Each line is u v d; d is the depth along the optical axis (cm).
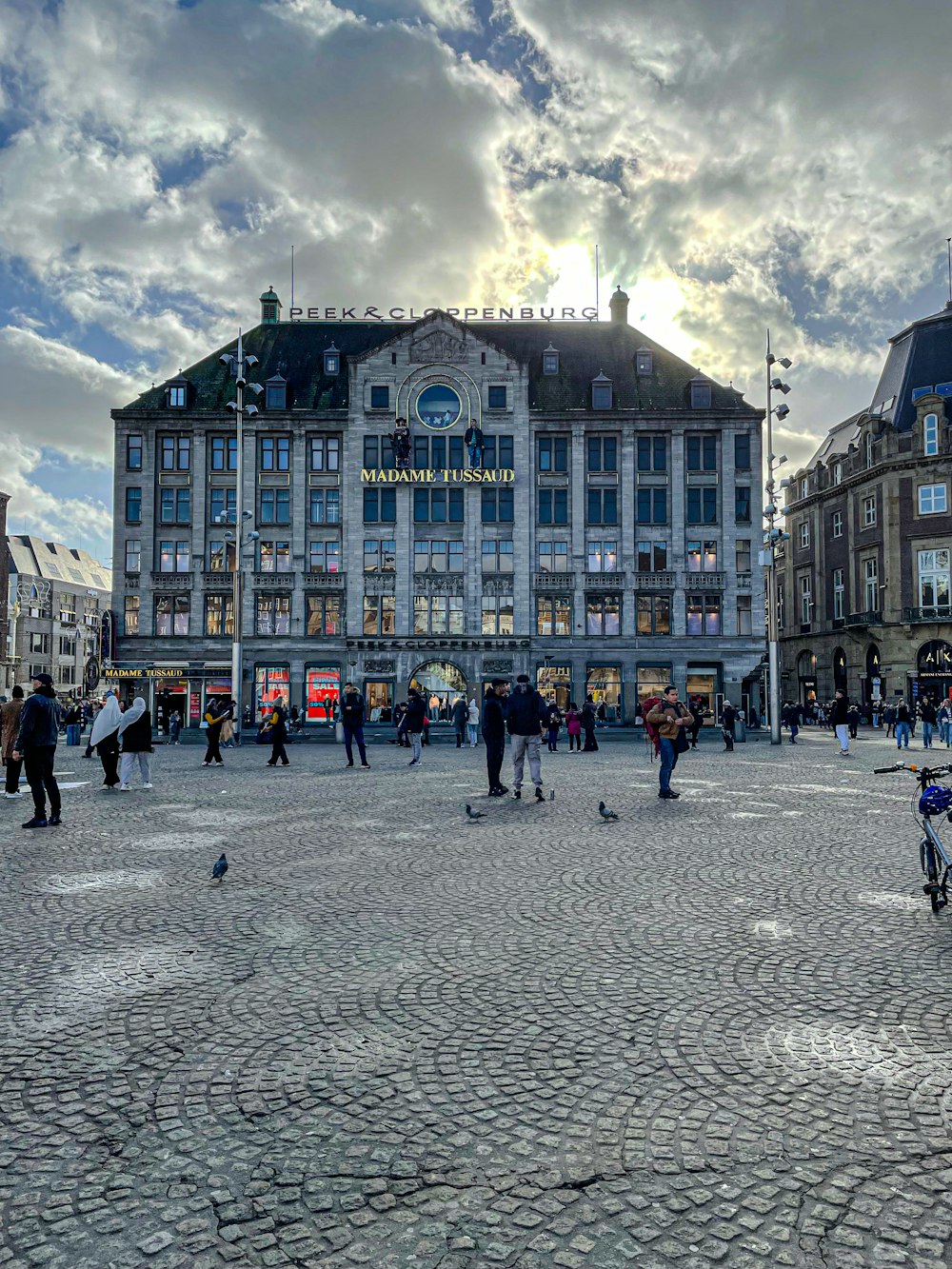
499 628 4672
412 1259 271
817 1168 320
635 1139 342
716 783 1647
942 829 1084
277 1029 454
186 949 594
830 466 5859
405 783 1658
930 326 5334
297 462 4725
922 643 4953
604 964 559
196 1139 344
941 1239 278
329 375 4966
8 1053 425
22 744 1122
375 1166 323
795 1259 269
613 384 4916
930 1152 330
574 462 4741
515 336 5250
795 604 6381
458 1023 461
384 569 4688
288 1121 357
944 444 4938
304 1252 274
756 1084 388
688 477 4747
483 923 656
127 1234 284
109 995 505
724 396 4834
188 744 3328
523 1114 363
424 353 4766
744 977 533
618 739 3625
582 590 4666
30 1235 283
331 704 4609
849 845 973
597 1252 273
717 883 785
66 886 783
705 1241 278
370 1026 457
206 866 871
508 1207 297
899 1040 436
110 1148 337
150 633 4625
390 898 738
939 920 662
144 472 4678
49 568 10650
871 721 4956
